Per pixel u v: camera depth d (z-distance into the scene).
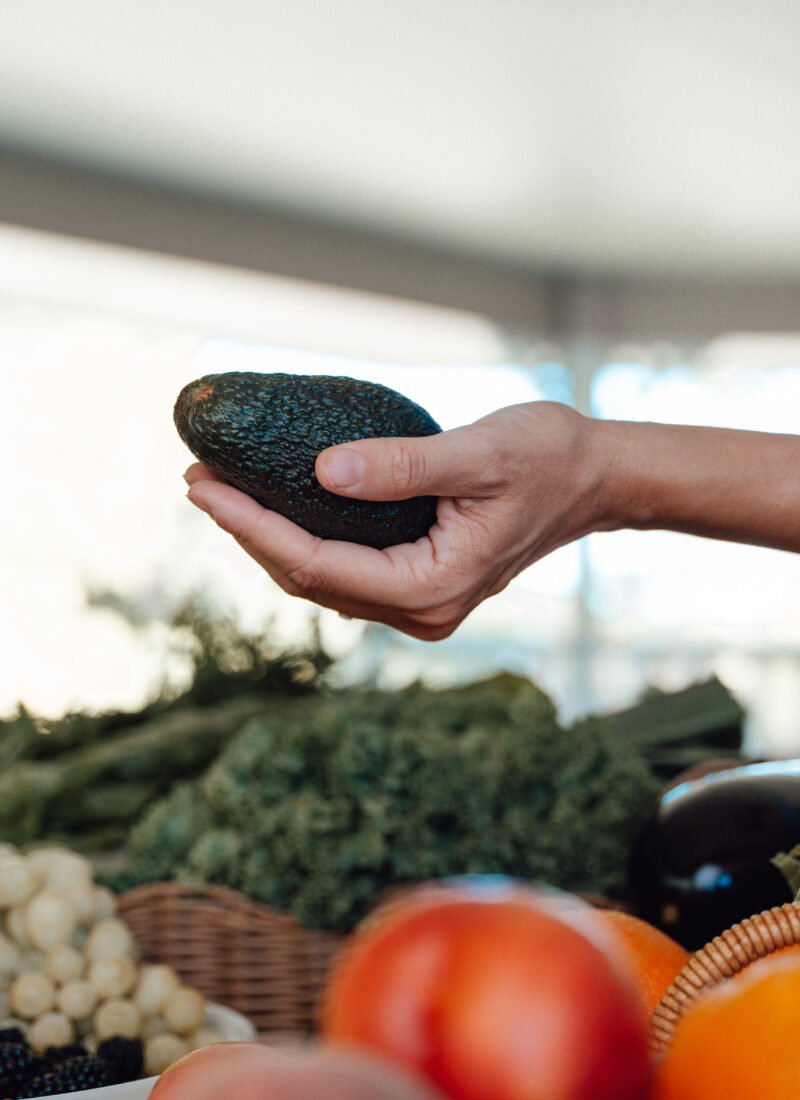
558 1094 0.24
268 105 3.80
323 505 0.63
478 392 5.39
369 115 3.89
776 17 3.24
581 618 5.34
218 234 4.54
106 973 0.76
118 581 3.95
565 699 5.28
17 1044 0.70
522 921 0.26
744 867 0.68
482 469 0.64
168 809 1.24
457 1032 0.24
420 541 0.69
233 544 3.85
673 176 4.38
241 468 0.61
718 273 5.52
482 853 1.02
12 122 3.84
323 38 3.38
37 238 4.07
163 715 1.99
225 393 0.60
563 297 5.61
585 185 4.49
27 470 3.94
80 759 1.77
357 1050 0.24
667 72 3.58
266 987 0.97
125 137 3.98
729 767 1.02
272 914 0.98
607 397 5.61
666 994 0.37
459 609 0.73
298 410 0.60
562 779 1.06
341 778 1.06
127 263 4.30
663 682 5.32
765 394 5.59
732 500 0.76
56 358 4.08
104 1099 0.54
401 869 1.01
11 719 1.94
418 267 5.18
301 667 2.11
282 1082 0.21
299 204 4.65
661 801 0.77
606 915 0.50
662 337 5.62
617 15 3.25
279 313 4.76
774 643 5.31
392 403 0.63
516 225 4.94
